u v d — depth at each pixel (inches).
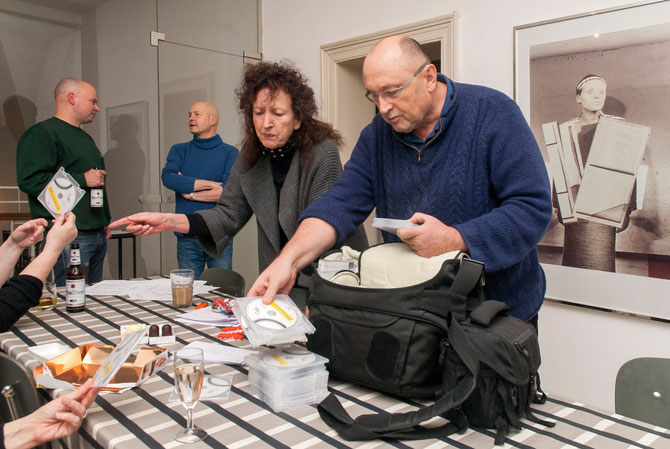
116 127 141.3
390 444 33.8
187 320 64.9
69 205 62.4
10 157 126.4
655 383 46.9
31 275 56.8
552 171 103.7
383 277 43.6
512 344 35.8
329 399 38.2
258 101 67.0
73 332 59.6
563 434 35.2
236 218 76.6
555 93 102.2
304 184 72.3
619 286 95.3
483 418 35.6
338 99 151.4
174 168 138.4
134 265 144.3
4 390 45.9
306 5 157.6
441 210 51.7
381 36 135.9
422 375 38.7
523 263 51.1
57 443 43.2
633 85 91.8
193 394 34.4
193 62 157.9
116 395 41.6
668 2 87.0
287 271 46.9
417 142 51.8
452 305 38.8
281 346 45.7
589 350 100.7
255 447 33.0
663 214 89.4
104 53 138.6
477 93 50.6
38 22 128.0
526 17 107.8
